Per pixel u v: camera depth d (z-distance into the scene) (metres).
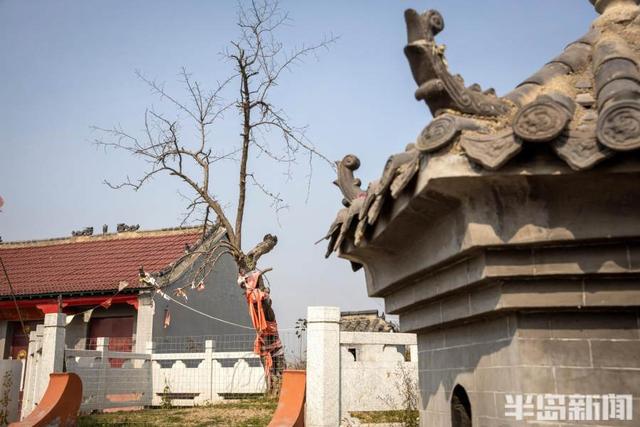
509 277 3.25
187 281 24.69
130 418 13.77
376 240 4.25
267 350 15.81
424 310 4.52
